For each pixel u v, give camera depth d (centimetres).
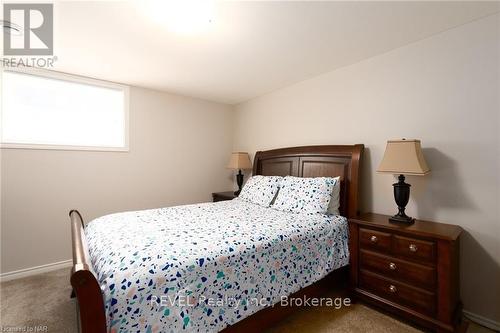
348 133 256
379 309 191
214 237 155
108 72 272
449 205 188
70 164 276
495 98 169
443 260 154
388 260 179
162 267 116
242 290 140
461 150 183
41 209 260
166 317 111
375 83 234
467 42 180
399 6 160
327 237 196
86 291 93
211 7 160
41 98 268
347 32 192
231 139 421
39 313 188
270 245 158
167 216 213
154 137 336
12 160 246
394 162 185
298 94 309
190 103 371
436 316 156
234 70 269
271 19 174
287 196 248
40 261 259
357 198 233
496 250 169
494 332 165
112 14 167
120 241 143
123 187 312
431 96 198
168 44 210
